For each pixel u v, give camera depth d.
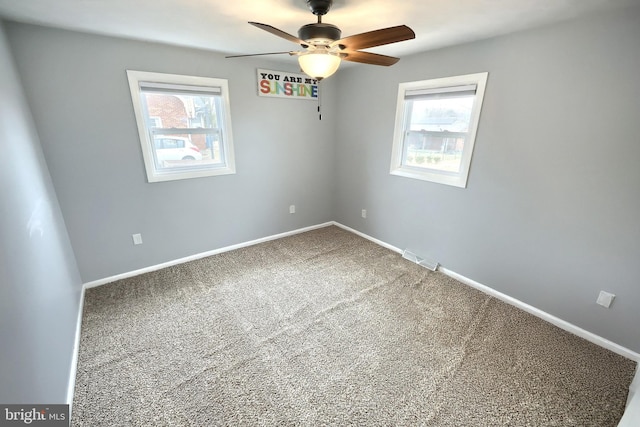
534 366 1.84
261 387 1.68
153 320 2.24
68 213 2.42
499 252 2.52
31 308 1.33
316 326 2.20
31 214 1.59
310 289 2.69
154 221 2.89
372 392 1.66
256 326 2.19
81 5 1.65
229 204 3.36
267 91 3.25
